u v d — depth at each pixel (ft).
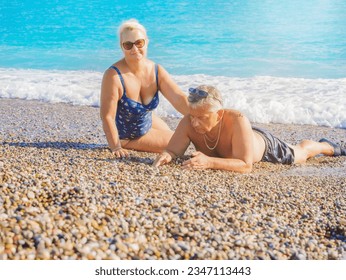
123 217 12.07
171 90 20.04
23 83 36.32
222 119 18.20
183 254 11.07
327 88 34.50
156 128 21.72
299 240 12.64
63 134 23.80
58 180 13.76
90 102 32.27
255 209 14.07
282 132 26.76
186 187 15.14
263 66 41.63
